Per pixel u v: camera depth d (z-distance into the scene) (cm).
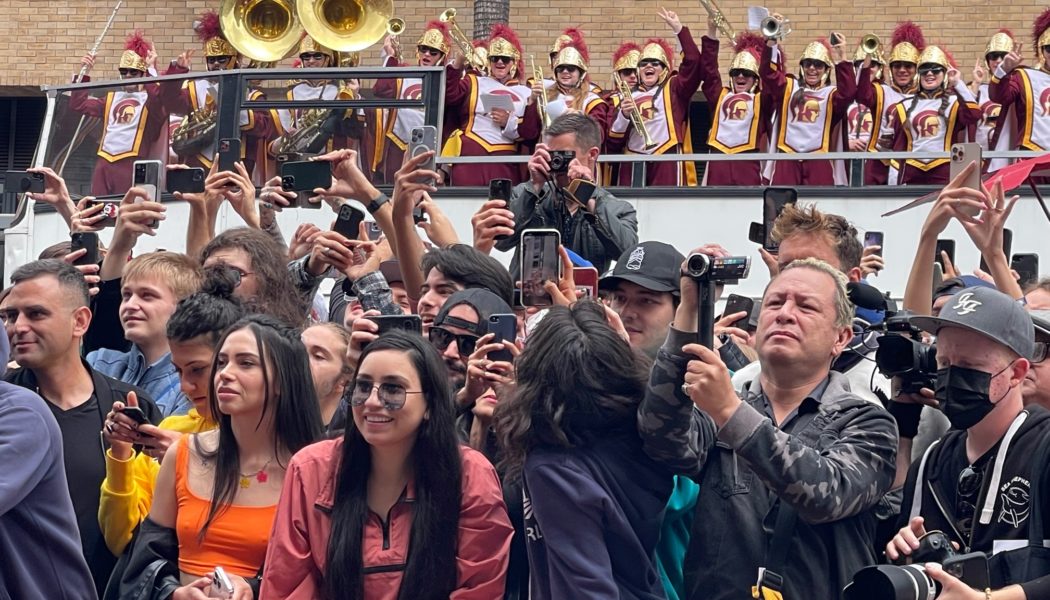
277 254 666
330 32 1207
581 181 756
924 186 1093
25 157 1814
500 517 505
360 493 502
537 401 498
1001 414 483
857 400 508
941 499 494
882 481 492
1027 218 1070
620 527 491
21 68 1756
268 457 532
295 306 664
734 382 586
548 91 1198
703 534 500
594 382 496
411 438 504
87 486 583
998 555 465
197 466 534
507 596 531
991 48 1252
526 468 497
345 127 1034
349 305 684
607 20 1683
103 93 1091
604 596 482
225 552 521
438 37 1243
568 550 486
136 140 1078
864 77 1190
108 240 1076
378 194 716
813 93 1180
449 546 496
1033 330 491
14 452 494
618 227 763
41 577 504
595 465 495
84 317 607
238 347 531
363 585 493
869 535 503
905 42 1212
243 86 1048
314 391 545
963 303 486
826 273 521
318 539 499
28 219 1141
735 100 1178
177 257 668
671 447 491
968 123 1160
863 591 430
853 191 1102
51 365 596
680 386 483
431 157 675
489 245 676
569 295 600
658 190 1113
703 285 479
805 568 486
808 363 512
